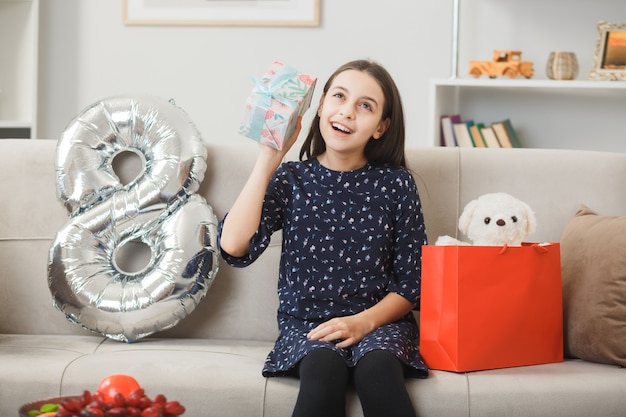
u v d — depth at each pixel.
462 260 1.80
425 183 2.21
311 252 2.01
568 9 3.48
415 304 2.01
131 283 2.10
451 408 1.70
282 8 3.62
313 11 3.60
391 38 3.59
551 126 3.52
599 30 3.28
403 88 3.60
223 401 1.73
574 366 1.89
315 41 3.62
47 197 2.23
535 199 2.20
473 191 2.21
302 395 1.65
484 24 3.54
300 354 1.77
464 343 1.80
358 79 2.04
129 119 2.19
